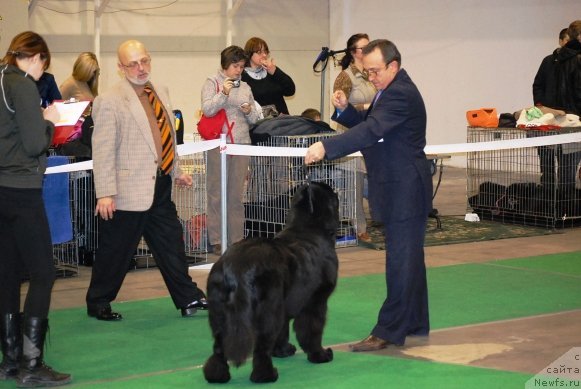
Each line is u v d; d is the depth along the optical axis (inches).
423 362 192.1
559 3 519.5
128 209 227.9
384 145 198.1
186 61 597.6
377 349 201.6
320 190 187.0
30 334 178.5
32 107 172.9
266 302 167.3
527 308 242.2
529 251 326.3
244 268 166.7
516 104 548.1
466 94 577.3
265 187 330.0
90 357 200.1
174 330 224.2
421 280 210.1
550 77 399.2
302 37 635.5
